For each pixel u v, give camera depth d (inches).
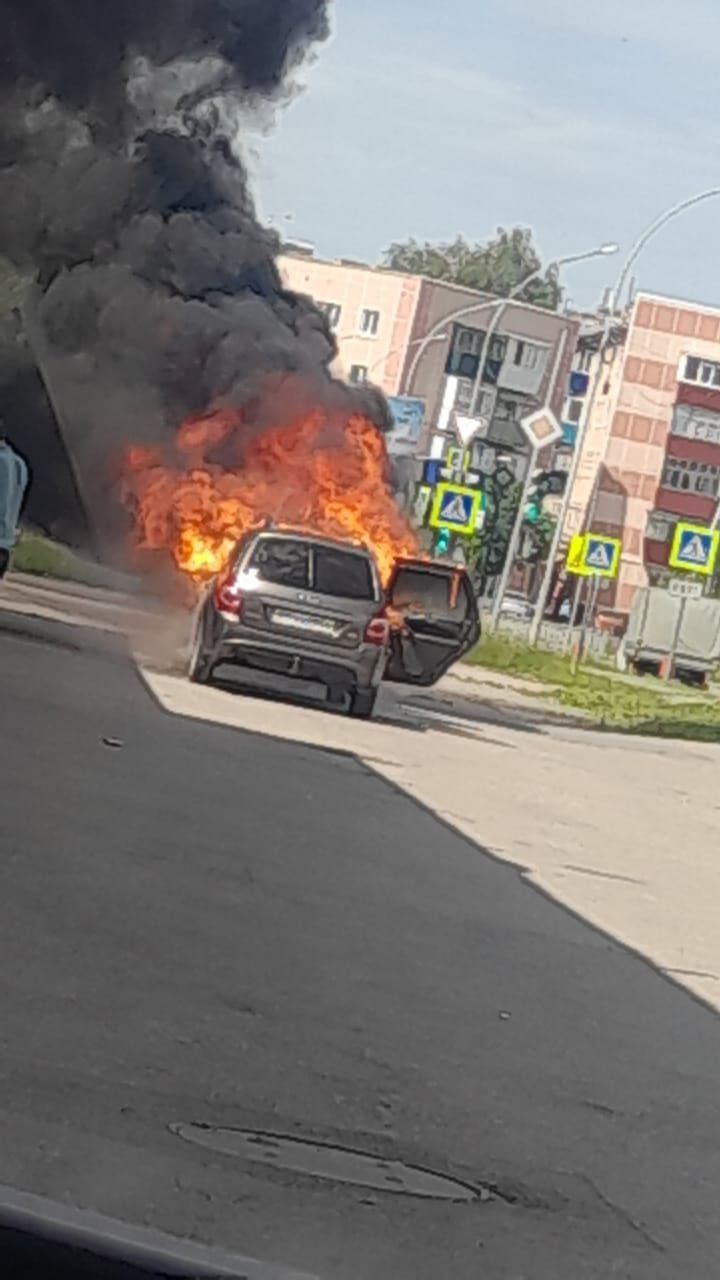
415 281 3599.9
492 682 1462.8
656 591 2118.6
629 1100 300.8
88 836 451.2
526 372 3646.7
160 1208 216.2
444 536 1871.3
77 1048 276.2
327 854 494.0
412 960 381.7
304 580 900.0
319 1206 226.7
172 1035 292.2
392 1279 206.7
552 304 4719.5
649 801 798.5
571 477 1972.2
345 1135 257.1
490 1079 299.3
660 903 515.2
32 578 1584.6
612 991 386.3
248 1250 207.9
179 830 484.1
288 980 343.9
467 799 671.1
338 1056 297.4
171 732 690.8
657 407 3501.5
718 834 722.2
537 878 522.0
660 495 3506.4
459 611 1178.6
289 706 892.6
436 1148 258.2
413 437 2778.1
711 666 2118.6
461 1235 224.4
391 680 1184.8
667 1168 266.5
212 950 357.1
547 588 1919.3
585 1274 217.2
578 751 992.9
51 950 333.1
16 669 808.3
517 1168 255.3
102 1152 232.7
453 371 3612.2
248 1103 264.1
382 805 611.5
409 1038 316.8
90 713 700.0
